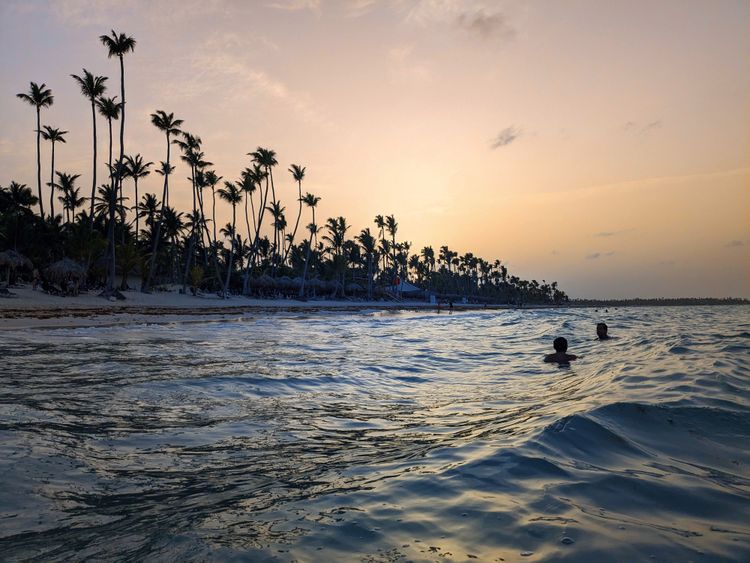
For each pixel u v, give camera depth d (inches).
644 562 60.6
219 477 105.1
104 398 194.7
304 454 123.7
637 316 1008.2
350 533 73.5
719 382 186.4
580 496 84.4
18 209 1855.3
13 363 302.4
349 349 433.7
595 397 170.9
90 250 1546.5
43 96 1863.9
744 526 71.6
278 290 2842.0
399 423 160.9
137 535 74.4
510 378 266.2
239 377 255.8
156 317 957.8
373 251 4018.2
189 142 2117.4
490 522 74.8
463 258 6712.6
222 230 3036.4
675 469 98.7
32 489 95.7
